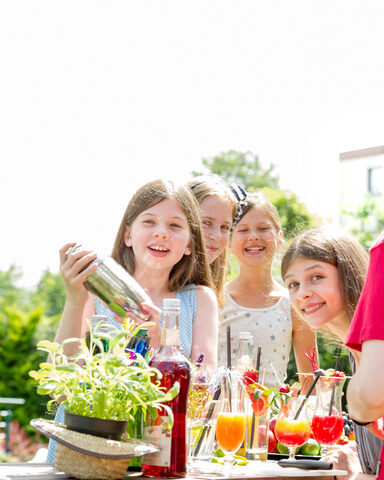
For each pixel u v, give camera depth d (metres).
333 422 2.28
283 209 8.72
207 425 1.96
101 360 1.66
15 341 11.81
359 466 2.29
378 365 1.73
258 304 3.61
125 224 2.47
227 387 1.96
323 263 2.39
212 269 3.31
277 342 3.54
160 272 2.44
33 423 1.62
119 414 1.65
